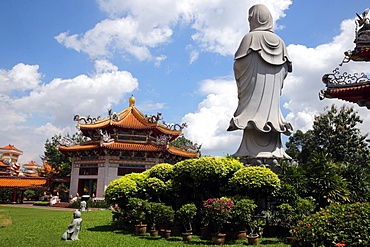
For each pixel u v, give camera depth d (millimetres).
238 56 24484
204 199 19594
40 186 60344
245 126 23281
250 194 18000
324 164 19578
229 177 18906
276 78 24297
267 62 23969
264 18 25188
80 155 54531
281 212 16797
